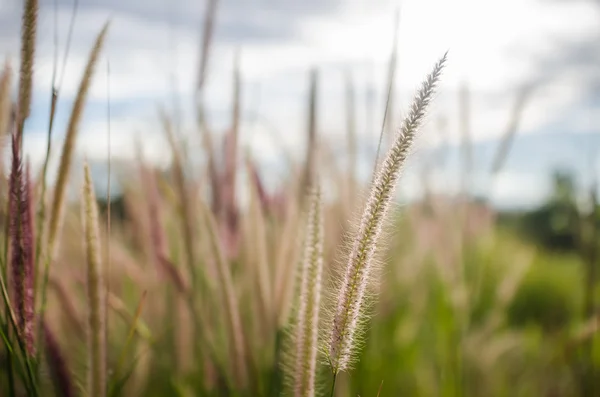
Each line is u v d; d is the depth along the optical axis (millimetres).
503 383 888
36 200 516
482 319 984
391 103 602
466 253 873
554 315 1202
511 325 1182
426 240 974
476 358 851
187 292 631
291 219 630
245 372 591
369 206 379
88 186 462
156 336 684
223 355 632
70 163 488
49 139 477
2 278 457
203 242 670
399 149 371
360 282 386
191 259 643
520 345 965
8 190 454
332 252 567
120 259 748
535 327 1146
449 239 879
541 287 1441
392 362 870
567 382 865
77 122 480
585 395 789
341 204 667
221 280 586
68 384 508
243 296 664
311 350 413
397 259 952
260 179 703
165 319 708
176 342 695
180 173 646
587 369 797
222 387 644
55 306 651
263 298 628
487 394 846
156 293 731
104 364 471
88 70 475
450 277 875
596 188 806
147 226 716
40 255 493
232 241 668
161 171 693
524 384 922
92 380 468
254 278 630
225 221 671
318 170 419
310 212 415
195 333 688
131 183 829
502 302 946
